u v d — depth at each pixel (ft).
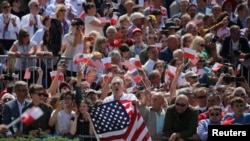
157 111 138.21
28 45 157.48
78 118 136.05
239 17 190.08
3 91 146.82
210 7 196.13
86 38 161.89
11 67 153.17
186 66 161.38
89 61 151.64
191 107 136.15
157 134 137.18
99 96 143.13
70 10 180.86
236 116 137.08
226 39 172.14
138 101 136.77
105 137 131.95
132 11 184.34
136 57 152.76
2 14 169.58
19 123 135.64
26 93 136.87
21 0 178.29
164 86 153.07
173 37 164.86
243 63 169.17
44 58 154.30
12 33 169.68
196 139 135.33
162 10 189.88
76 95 138.10
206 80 160.45
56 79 148.05
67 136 135.95
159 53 165.37
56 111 136.46
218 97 142.72
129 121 132.05
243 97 144.66
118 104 132.77
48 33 160.45
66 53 160.86
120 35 167.02
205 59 168.55
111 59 155.02
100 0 187.32
